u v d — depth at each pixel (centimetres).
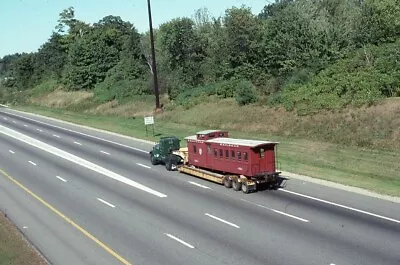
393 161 3572
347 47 6044
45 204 2989
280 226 2350
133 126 6531
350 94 4925
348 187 3056
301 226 2333
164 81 8106
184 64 8244
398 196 2794
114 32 11138
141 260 1988
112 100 8675
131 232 2364
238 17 7094
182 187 3297
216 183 3381
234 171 3191
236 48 7075
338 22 6675
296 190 3055
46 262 1950
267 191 3072
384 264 1833
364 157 3778
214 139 3488
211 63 7800
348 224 2325
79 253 2105
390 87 4675
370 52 5369
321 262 1877
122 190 3278
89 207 2873
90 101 9162
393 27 5666
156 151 4072
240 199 2909
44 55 13562
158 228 2406
